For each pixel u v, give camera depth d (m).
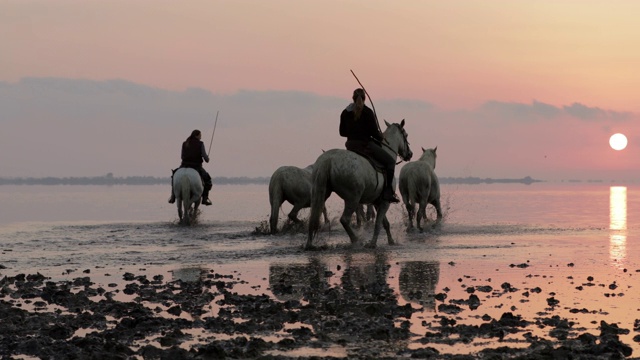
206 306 8.72
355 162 13.43
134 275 11.42
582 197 60.59
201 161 23.47
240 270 11.83
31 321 7.84
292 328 7.47
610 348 6.37
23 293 9.76
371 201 14.23
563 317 7.94
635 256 13.58
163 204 48.44
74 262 13.28
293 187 18.50
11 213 35.81
